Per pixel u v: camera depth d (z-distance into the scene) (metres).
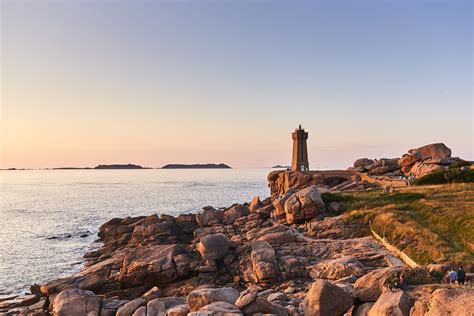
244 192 195.00
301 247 42.44
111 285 41.06
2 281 48.91
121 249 59.25
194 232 60.81
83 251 65.25
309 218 52.97
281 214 56.75
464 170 63.81
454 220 40.16
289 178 90.44
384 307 18.67
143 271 41.00
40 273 52.47
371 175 86.12
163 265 41.06
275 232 49.66
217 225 63.09
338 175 89.69
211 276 40.81
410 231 39.28
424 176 65.44
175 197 168.00
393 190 59.78
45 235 80.69
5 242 73.44
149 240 58.94
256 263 37.94
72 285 40.28
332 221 48.72
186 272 41.41
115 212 118.88
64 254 63.34
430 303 17.30
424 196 52.94
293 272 36.75
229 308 20.92
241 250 43.59
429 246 34.88
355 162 102.25
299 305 24.50
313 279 35.44
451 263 29.83
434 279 24.05
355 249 39.84
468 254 31.92
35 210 126.88
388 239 40.38
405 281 22.36
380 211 47.78
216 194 182.38
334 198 57.16
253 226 57.22
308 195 53.31
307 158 110.38
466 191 52.88
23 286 46.88
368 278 22.98
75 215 113.38
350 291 23.16
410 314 18.12
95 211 122.00
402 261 35.56
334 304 20.59
